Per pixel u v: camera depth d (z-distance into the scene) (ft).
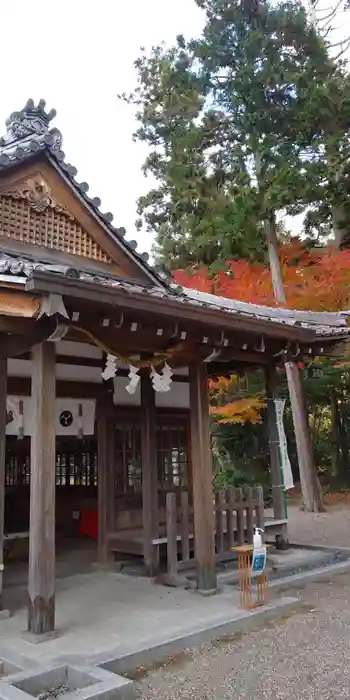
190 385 21.48
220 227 47.47
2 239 21.95
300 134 46.14
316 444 67.97
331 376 55.77
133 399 27.14
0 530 18.39
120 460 26.43
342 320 26.78
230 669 13.73
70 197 24.36
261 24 46.47
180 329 19.25
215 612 17.78
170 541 21.91
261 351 22.75
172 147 51.47
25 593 21.02
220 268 46.88
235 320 18.95
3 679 12.34
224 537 23.61
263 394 51.39
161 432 27.40
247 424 55.11
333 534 35.47
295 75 44.80
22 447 31.60
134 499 26.73
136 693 12.39
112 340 18.78
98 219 25.12
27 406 22.77
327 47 49.75
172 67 49.98
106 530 25.54
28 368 23.04
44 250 23.34
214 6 47.16
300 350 25.55
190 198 50.52
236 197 45.70
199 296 28.81
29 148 22.50
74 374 24.70
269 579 22.16
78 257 24.63
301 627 16.90
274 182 44.34
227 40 47.06
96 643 14.89
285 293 45.75
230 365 28.91
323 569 24.16
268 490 50.57
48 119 25.02
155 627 16.28
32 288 13.62
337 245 50.08
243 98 46.55
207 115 49.34
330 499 54.80
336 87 44.55
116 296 15.40
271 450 28.32
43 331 16.47
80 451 35.01
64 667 13.08
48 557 15.99
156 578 22.04
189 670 13.74
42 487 16.05
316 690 12.35
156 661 14.38
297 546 28.58
